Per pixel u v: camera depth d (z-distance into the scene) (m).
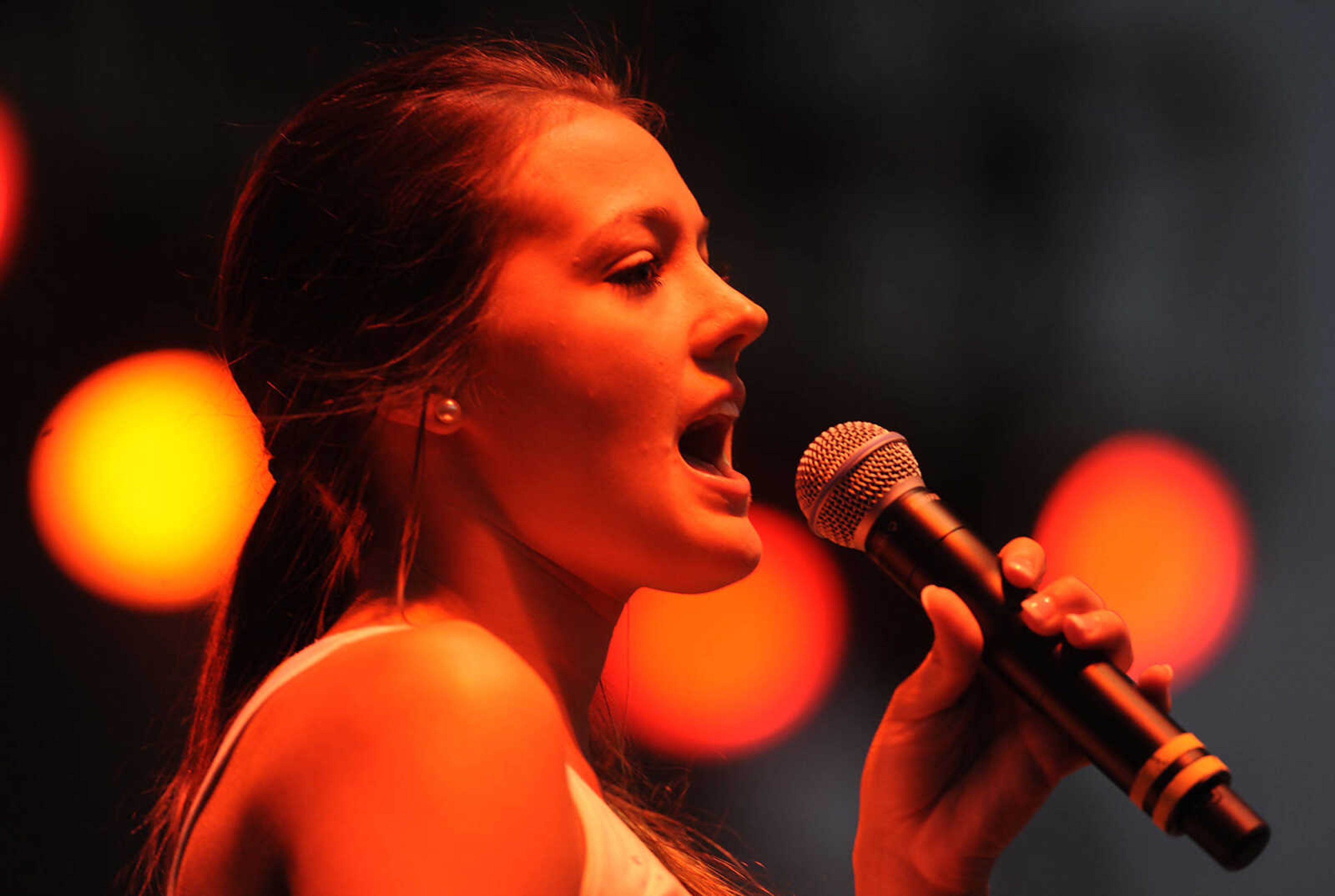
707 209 20.72
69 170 17.97
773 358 20.53
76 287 17.77
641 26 18.70
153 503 17.09
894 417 20.50
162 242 17.94
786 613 19.08
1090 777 17.39
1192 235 20.47
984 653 4.55
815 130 20.83
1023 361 20.56
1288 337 20.16
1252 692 19.08
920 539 4.64
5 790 16.19
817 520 4.87
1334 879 17.62
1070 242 20.70
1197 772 3.99
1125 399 20.33
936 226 20.91
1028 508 20.23
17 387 17.48
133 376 17.55
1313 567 19.48
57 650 16.88
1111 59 20.59
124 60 18.14
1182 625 19.53
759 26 20.55
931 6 20.69
